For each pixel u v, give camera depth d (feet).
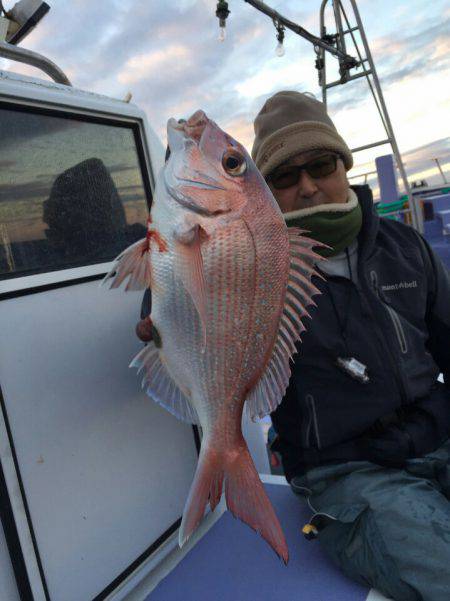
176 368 3.71
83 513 4.44
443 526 4.27
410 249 5.92
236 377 3.78
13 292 4.09
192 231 3.44
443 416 5.40
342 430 5.21
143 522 5.08
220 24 13.16
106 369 4.91
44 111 4.61
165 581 5.08
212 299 3.58
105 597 4.53
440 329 6.04
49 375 4.30
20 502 3.88
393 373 5.23
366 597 4.56
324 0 21.66
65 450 4.36
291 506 6.24
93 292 4.86
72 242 4.77
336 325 5.35
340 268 5.77
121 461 4.92
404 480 4.91
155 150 5.90
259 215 3.63
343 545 4.83
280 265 3.70
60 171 4.74
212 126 3.58
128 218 5.46
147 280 3.67
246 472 3.85
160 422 5.45
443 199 23.02
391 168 25.67
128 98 5.64
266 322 3.74
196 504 3.63
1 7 5.74
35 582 3.91
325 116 6.17
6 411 3.89
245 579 4.99
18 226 4.29
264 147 5.93
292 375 5.40
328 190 5.80
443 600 4.00
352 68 22.09
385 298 5.61
